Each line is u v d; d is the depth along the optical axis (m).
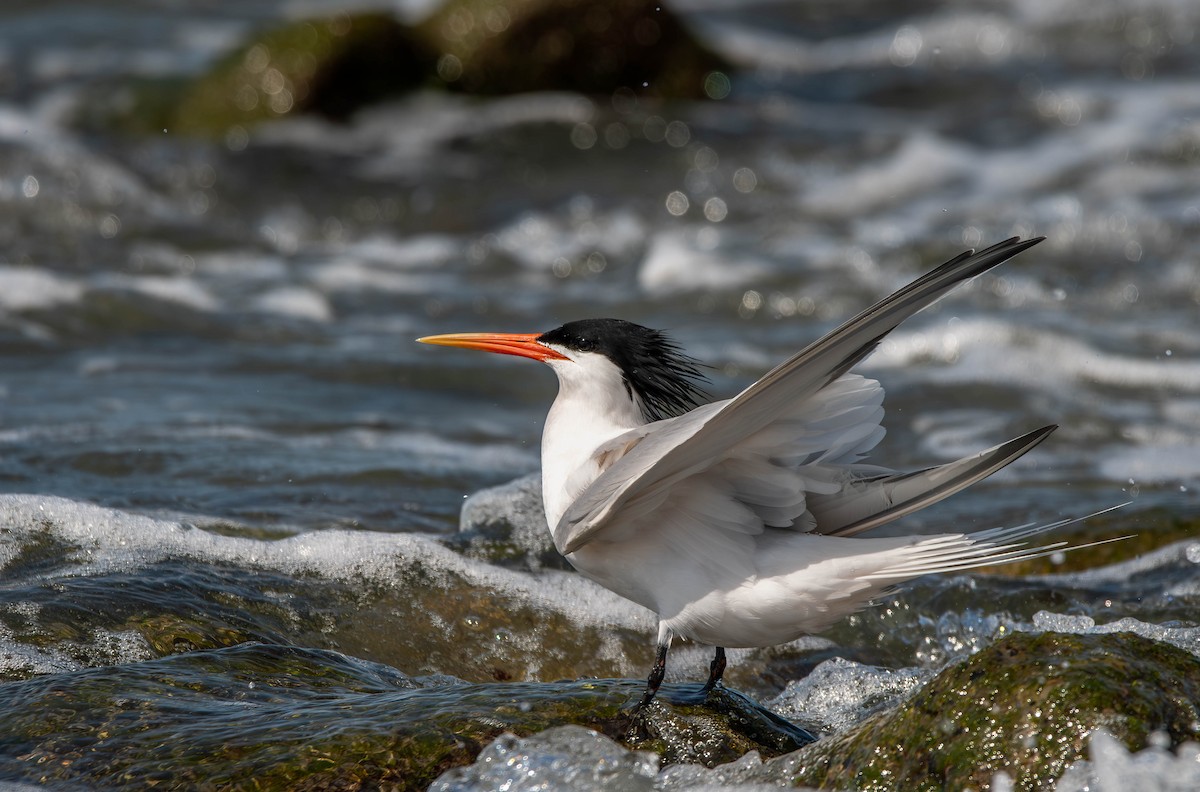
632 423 7.50
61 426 12.30
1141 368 15.70
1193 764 5.34
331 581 8.95
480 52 26.05
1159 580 9.88
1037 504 11.53
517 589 9.17
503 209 22.41
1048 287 18.73
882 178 23.64
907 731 5.89
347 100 25.50
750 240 21.11
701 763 6.58
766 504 6.62
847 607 6.51
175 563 8.86
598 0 26.31
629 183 23.38
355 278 19.34
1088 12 34.16
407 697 6.98
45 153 22.19
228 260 19.73
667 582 6.73
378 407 14.00
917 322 17.52
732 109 26.84
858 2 36.97
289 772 6.19
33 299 16.47
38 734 6.54
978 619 9.33
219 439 12.21
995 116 26.75
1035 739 5.54
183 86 26.12
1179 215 21.22
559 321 17.59
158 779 6.18
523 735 6.55
